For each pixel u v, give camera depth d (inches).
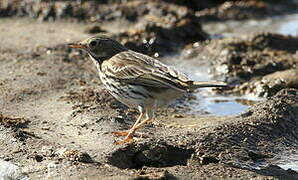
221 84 451.8
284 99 577.0
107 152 455.8
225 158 469.7
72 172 417.1
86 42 530.3
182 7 914.1
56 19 898.1
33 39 788.6
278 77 675.4
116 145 468.4
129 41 789.2
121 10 911.7
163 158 463.2
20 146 461.1
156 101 483.5
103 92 597.9
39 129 506.9
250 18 988.6
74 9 911.7
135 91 485.1
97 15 907.4
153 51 796.6
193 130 516.1
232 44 793.6
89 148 465.7
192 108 615.8
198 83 456.1
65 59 713.0
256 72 714.8
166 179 418.3
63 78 641.6
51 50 739.4
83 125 512.7
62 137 489.7
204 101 639.8
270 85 663.8
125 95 495.2
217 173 436.8
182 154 472.4
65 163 429.7
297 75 673.6
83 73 666.2
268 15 1006.4
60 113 542.6
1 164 434.0
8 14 905.5
